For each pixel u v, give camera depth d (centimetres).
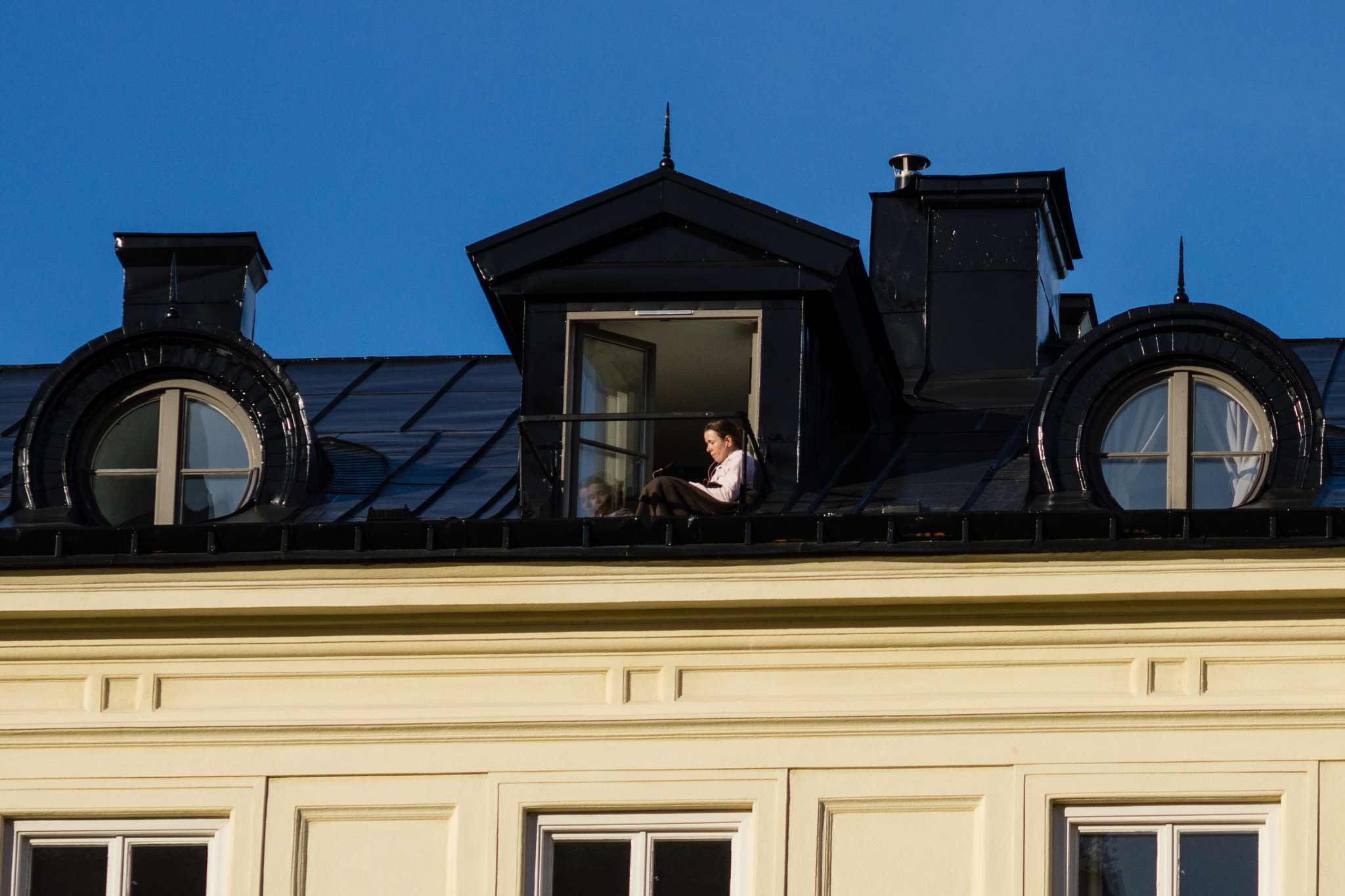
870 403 2867
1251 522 2266
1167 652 2325
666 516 2425
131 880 2402
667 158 2706
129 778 2406
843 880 2309
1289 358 2502
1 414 3294
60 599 2411
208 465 2706
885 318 3281
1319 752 2281
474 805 2366
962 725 2327
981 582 2314
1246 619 2312
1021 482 2620
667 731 2361
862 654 2362
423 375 3341
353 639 2414
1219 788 2284
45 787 2412
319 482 2739
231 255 3381
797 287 2664
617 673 2384
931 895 2297
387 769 2383
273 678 2430
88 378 2700
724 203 2677
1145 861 2298
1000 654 2345
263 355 2695
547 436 2655
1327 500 2439
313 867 2372
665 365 3112
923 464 2731
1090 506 2517
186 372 2708
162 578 2406
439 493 2727
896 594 2323
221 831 2406
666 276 2684
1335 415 2811
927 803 2319
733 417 2553
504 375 3312
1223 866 2289
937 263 3291
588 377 2712
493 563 2369
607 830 2361
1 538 2406
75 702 2441
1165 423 2556
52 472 2672
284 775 2394
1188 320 2544
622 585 2361
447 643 2406
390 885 2359
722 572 2347
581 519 2355
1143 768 2298
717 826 2348
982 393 3098
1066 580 2302
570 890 2355
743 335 2791
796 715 2344
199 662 2434
